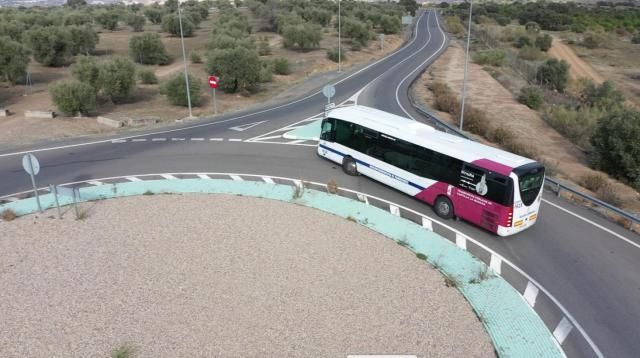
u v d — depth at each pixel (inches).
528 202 563.2
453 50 2829.7
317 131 1045.2
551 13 4402.1
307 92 1573.6
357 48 2689.5
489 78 1918.1
